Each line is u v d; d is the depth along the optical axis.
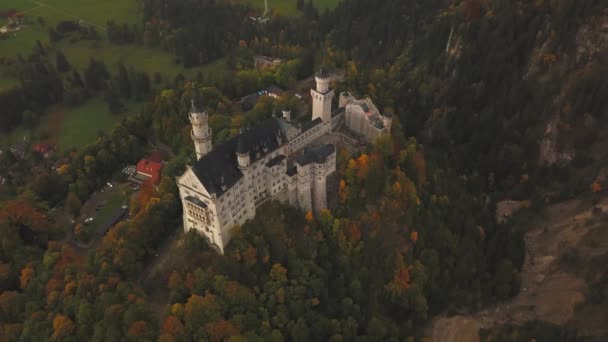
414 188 184.50
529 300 186.88
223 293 144.25
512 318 180.38
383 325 155.38
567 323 173.88
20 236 179.62
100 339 135.38
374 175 177.00
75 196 196.88
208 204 148.25
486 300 185.12
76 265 159.88
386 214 178.88
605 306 169.25
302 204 176.12
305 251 166.50
